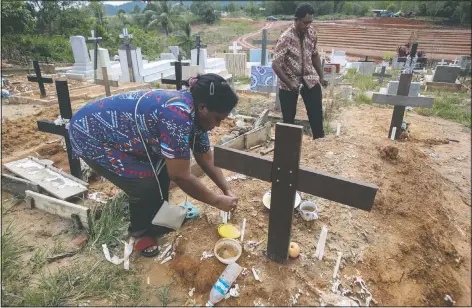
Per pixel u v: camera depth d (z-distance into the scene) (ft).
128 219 9.01
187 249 7.72
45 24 73.36
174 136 5.84
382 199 9.50
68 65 47.42
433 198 10.43
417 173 11.59
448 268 8.25
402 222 8.87
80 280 7.13
